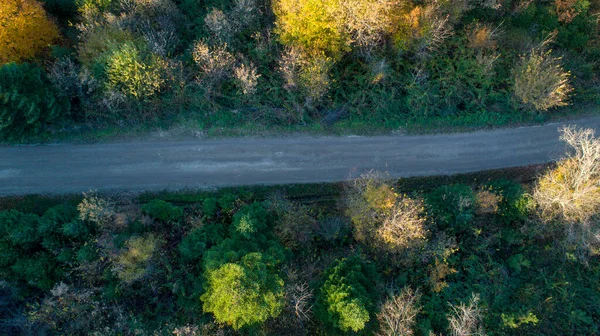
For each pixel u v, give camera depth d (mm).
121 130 37812
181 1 42469
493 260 34469
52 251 30344
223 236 32812
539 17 43531
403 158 38812
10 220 30344
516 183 36000
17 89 33062
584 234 31719
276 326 29266
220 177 37344
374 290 29938
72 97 36594
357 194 33031
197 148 37875
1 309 29453
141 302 30516
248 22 38719
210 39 39250
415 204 32688
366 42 37594
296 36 37062
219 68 36656
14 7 34344
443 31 40000
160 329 28328
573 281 33719
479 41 40125
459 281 32844
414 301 30531
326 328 29516
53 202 35906
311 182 37719
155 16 39250
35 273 29719
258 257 27422
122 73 34375
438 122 39750
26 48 35531
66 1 40250
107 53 34844
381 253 32750
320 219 35719
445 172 38781
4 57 34750
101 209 30734
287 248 32062
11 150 36719
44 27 36625
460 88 40375
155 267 31000
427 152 39062
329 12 35125
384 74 38594
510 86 40938
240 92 38219
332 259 33219
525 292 32531
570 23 44125
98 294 29812
